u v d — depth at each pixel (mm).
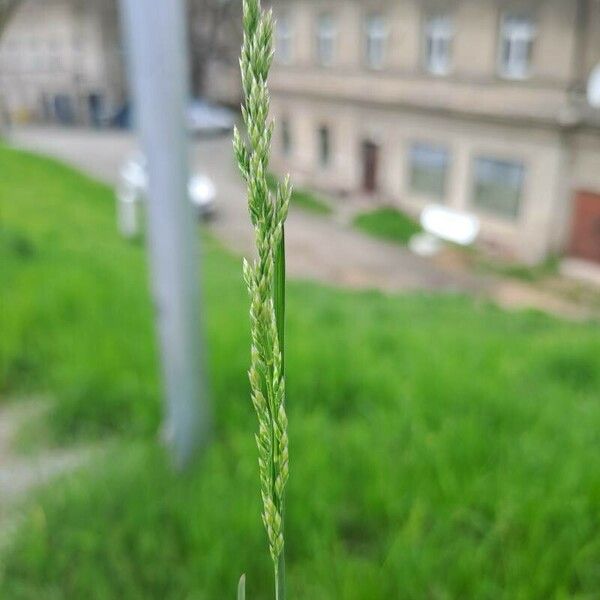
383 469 2967
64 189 13836
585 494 2752
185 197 3062
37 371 4262
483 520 2658
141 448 3361
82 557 2613
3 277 5512
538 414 3670
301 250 14344
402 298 9328
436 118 14992
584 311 11398
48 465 3402
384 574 2387
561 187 12797
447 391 3826
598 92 11891
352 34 16641
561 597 2193
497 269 13352
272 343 487
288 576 2479
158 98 2910
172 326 3148
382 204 17125
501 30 13078
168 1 2816
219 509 2758
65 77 29656
